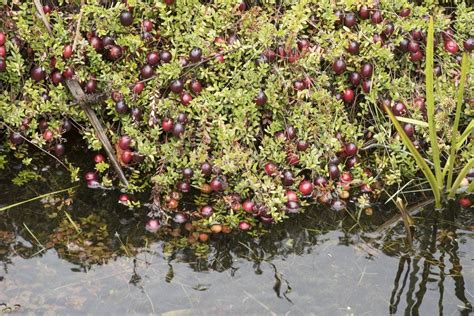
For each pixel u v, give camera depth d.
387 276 1.65
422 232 1.71
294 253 1.68
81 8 1.71
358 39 1.74
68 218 1.72
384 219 1.73
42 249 1.67
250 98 1.72
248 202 1.71
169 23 1.72
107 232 1.70
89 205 1.74
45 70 1.74
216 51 1.73
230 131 1.71
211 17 1.73
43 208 1.73
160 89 1.74
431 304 1.61
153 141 1.74
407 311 1.61
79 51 1.71
